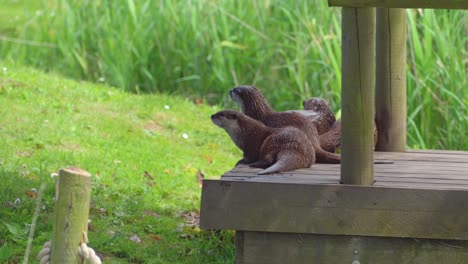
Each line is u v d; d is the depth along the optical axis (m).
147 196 22.88
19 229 18.38
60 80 34.09
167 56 36.84
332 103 32.69
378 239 15.17
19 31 41.72
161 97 34.38
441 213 14.84
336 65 31.38
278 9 35.88
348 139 15.16
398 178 16.55
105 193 22.28
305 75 33.59
